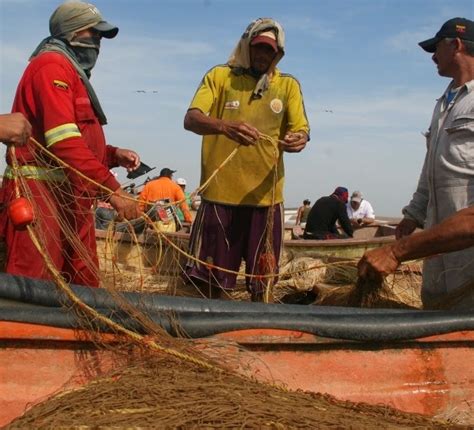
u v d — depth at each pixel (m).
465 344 3.92
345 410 3.18
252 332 3.51
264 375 3.52
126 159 5.57
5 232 4.73
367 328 3.66
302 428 2.79
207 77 5.89
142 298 3.72
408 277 6.02
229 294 6.18
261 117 5.86
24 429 2.70
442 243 4.04
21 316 3.18
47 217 4.66
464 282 4.64
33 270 4.66
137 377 3.10
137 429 2.65
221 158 5.91
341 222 12.27
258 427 2.74
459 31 4.80
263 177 5.89
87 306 3.26
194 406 2.83
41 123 4.81
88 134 5.05
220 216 5.91
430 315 3.81
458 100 4.76
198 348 3.39
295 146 5.73
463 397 3.88
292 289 6.75
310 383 3.62
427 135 5.20
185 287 6.14
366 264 4.24
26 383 3.22
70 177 4.80
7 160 4.65
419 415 3.38
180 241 6.42
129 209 4.92
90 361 3.31
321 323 3.60
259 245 5.97
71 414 2.78
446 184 4.72
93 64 5.19
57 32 5.05
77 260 4.93
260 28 5.72
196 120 5.59
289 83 5.94
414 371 3.82
